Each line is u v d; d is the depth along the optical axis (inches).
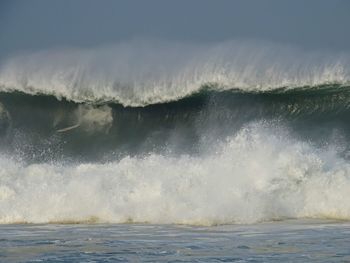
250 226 1704.0
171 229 1665.8
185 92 3065.9
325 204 1879.9
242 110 3024.1
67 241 1475.1
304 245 1378.0
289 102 3021.7
